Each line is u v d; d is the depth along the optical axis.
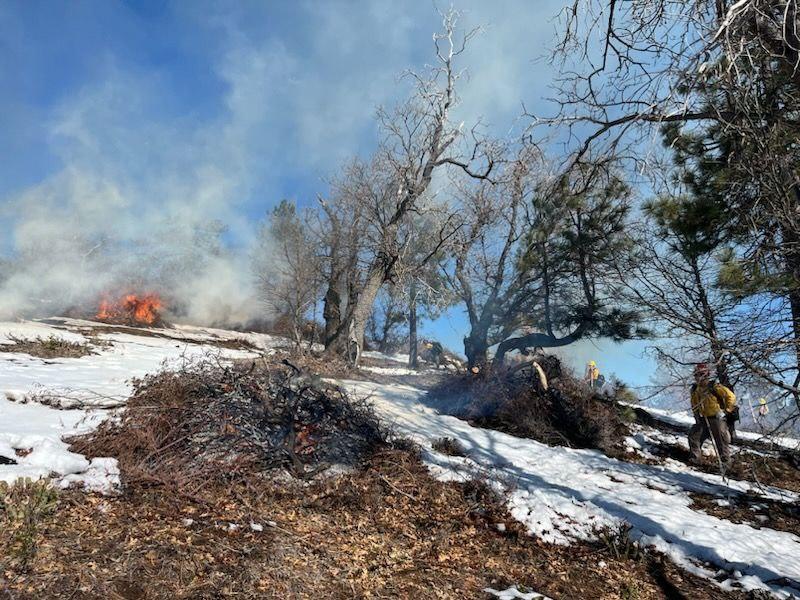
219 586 3.46
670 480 8.23
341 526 4.94
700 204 5.82
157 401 6.54
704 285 5.54
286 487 5.53
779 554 5.80
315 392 7.12
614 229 9.75
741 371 4.47
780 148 4.79
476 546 5.17
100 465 4.88
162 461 5.14
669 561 5.47
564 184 7.92
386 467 6.60
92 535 3.74
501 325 14.49
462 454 8.06
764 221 5.08
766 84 4.95
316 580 3.85
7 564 3.20
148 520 4.12
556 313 12.70
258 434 6.01
